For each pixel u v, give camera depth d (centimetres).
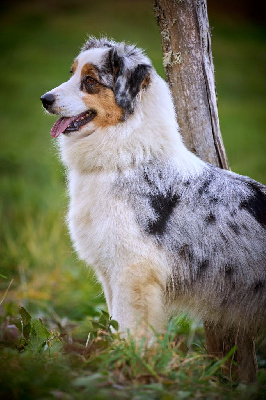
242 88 2295
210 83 647
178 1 628
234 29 3066
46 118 2050
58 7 3284
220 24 3114
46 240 1098
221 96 2212
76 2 3344
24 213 1189
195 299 597
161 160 582
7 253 1041
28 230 1099
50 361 506
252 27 3136
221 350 642
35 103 2152
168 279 580
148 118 587
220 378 585
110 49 588
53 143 677
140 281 561
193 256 577
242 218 579
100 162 586
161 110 592
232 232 577
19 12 3222
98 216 573
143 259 559
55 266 1028
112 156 582
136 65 581
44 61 2556
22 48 2730
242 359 630
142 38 2672
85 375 483
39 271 1009
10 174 1490
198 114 644
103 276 598
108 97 584
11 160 1605
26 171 1514
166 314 595
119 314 568
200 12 635
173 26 634
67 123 599
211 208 577
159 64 2022
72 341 629
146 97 589
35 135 1864
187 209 573
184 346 604
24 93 2227
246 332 620
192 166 589
